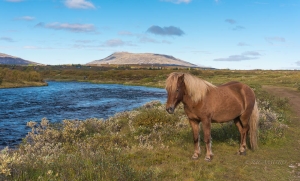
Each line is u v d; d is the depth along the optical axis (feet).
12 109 71.46
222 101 21.39
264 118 32.14
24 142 33.78
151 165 20.58
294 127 35.83
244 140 23.82
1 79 172.86
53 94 120.37
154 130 32.73
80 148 24.91
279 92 88.79
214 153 24.00
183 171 19.33
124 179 15.40
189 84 20.04
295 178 18.70
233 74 264.72
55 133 31.53
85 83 232.12
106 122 40.65
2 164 14.47
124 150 24.53
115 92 133.59
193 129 22.00
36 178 15.06
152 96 112.16
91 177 15.53
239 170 19.86
